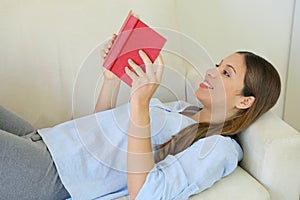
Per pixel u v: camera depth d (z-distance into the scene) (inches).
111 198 44.7
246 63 47.4
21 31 54.3
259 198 42.6
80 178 44.6
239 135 48.8
